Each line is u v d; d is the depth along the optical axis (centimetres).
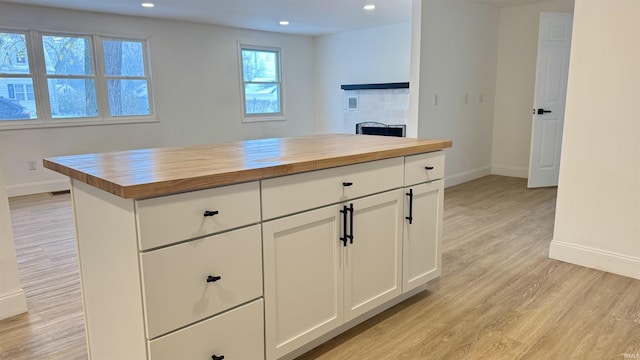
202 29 671
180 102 662
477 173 609
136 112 624
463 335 209
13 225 406
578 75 280
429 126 516
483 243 340
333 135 288
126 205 133
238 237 155
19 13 512
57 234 380
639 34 255
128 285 141
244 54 739
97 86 581
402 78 696
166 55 637
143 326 137
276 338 175
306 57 820
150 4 518
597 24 269
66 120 558
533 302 242
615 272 279
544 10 561
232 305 157
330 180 185
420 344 202
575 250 295
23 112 534
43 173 552
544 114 520
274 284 170
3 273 230
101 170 151
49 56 543
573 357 190
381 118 735
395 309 236
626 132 266
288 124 812
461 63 549
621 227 275
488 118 617
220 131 718
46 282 279
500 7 589
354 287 205
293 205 171
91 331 175
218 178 144
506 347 198
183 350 145
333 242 191
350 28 727
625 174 270
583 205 289
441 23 509
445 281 271
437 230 250
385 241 218
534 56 578
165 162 169
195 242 143
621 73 264
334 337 208
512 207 448
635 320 220
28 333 216
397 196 219
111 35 582
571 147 289
